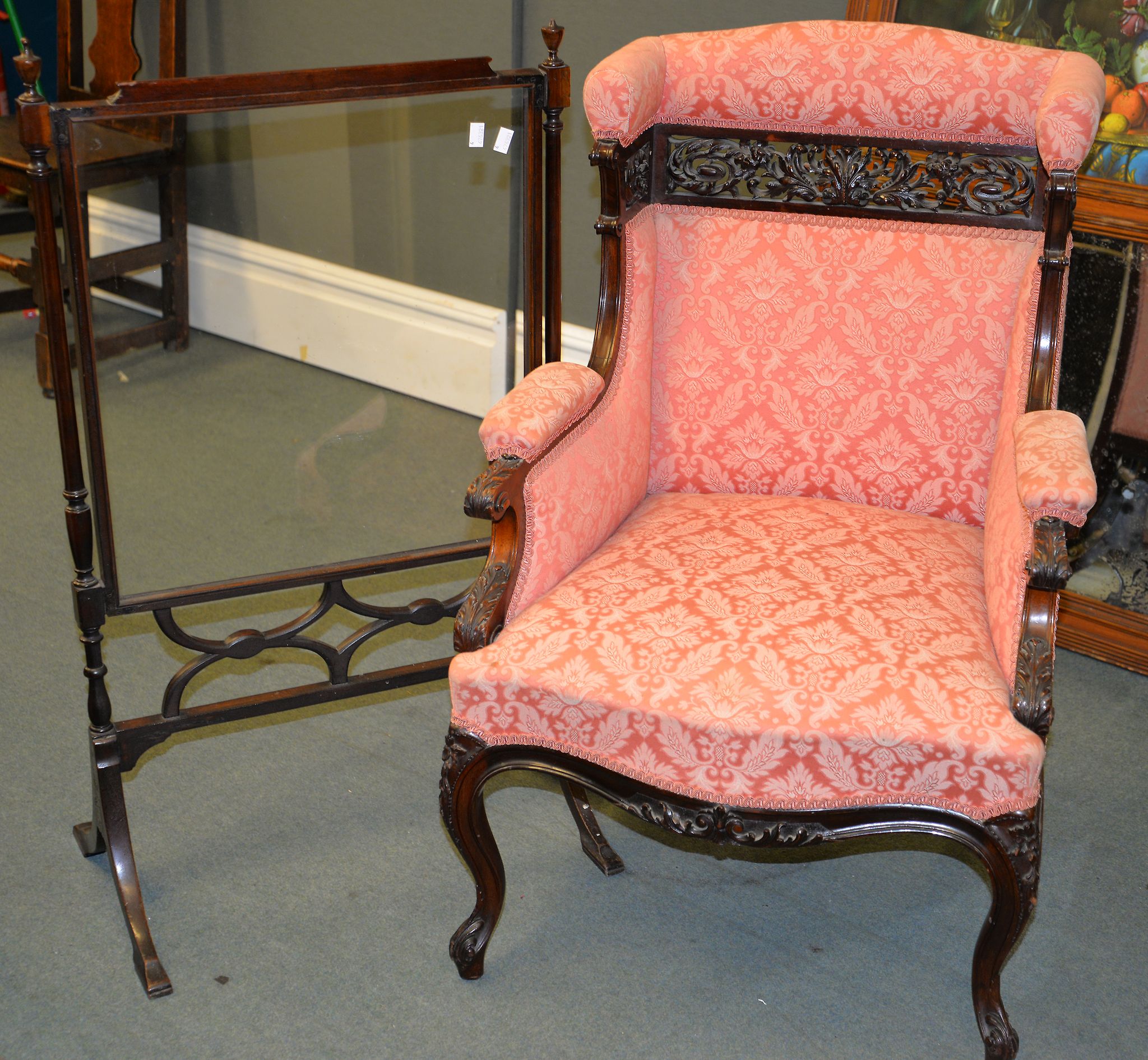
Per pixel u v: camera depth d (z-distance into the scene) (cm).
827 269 193
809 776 150
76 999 179
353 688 204
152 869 203
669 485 206
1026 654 147
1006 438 178
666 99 193
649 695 152
